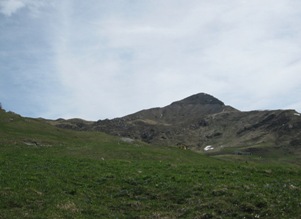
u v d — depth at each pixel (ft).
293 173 143.54
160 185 116.78
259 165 158.92
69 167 135.23
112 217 93.30
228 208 96.94
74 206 95.35
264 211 95.86
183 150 260.21
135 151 213.66
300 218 93.25
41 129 298.35
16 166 130.52
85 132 324.60
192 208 98.53
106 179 121.39
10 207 91.86
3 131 255.50
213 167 146.10
